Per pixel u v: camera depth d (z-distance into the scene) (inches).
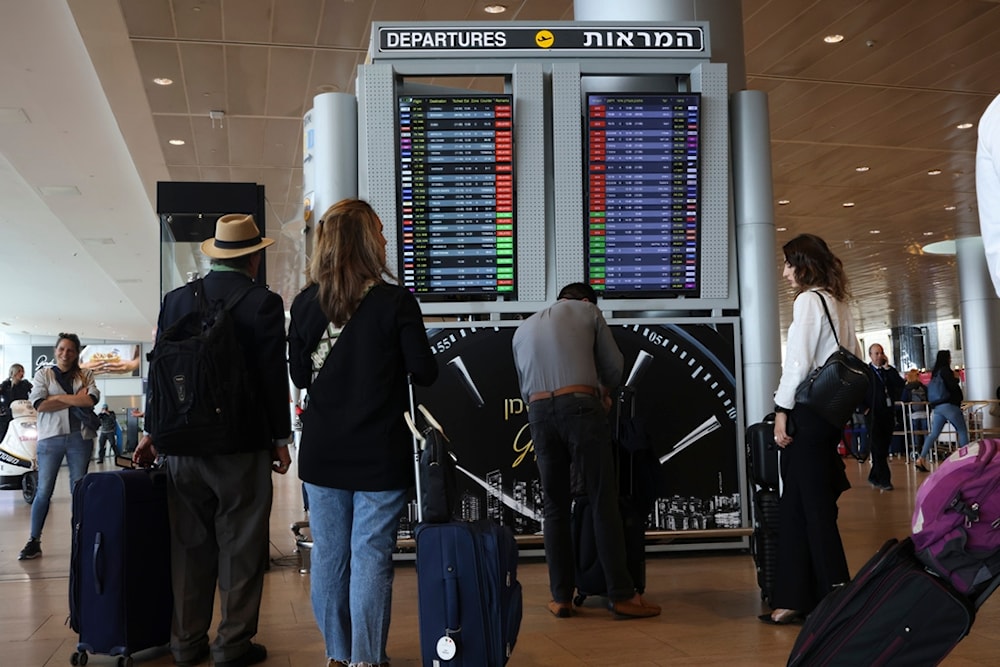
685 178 211.3
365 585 113.2
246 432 128.9
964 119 491.2
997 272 71.5
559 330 153.5
